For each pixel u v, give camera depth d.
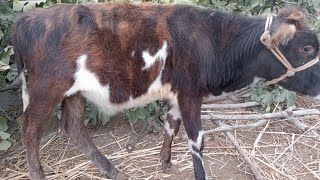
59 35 1.54
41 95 1.58
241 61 1.61
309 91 1.64
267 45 1.54
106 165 1.81
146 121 2.16
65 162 1.93
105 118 2.07
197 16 1.62
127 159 1.96
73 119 1.78
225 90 1.67
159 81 1.62
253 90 2.29
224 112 2.29
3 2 1.96
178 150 2.03
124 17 1.58
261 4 2.33
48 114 1.61
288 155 2.02
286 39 1.51
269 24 1.55
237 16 1.64
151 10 1.61
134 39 1.57
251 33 1.59
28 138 1.64
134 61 1.58
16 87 2.05
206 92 1.65
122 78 1.60
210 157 2.00
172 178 1.87
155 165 1.93
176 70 1.59
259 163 1.96
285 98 2.24
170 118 1.79
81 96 1.71
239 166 1.95
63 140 2.07
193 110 1.63
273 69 1.60
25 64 1.62
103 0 2.03
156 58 1.59
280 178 1.87
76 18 1.55
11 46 1.86
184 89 1.61
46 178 1.72
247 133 2.16
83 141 1.80
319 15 2.73
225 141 2.09
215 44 1.61
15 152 1.98
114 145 2.06
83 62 1.55
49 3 1.94
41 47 1.55
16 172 1.86
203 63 1.59
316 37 1.58
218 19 1.62
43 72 1.56
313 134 2.15
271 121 2.22
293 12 1.52
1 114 2.15
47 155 1.97
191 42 1.58
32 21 1.57
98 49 1.55
